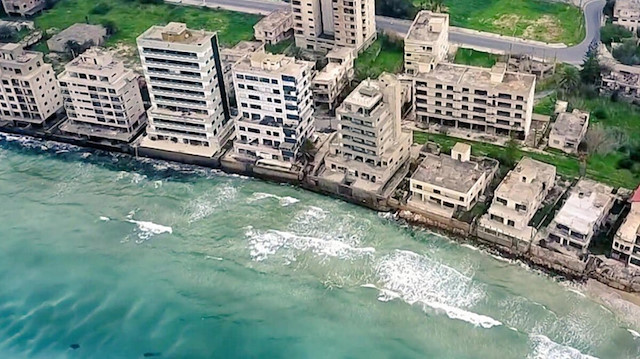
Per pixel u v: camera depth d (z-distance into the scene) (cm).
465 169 19762
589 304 16600
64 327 17062
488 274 17588
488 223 18475
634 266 17150
